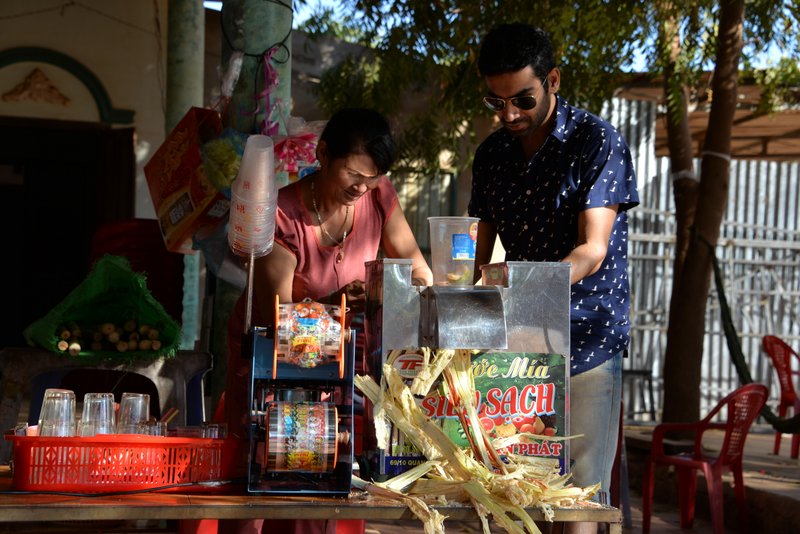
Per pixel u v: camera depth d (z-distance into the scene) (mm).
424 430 2422
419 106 10852
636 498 7441
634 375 12039
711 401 12742
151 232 5137
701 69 8281
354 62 9891
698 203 7953
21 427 2697
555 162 3195
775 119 11016
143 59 10820
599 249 3023
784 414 8664
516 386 2514
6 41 10430
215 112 4730
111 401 2660
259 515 2221
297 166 4527
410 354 2469
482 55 3039
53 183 11938
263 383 2467
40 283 12094
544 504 2301
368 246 3131
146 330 4438
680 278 8016
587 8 7555
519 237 3328
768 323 12945
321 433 2314
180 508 2195
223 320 5188
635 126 12469
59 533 5078
